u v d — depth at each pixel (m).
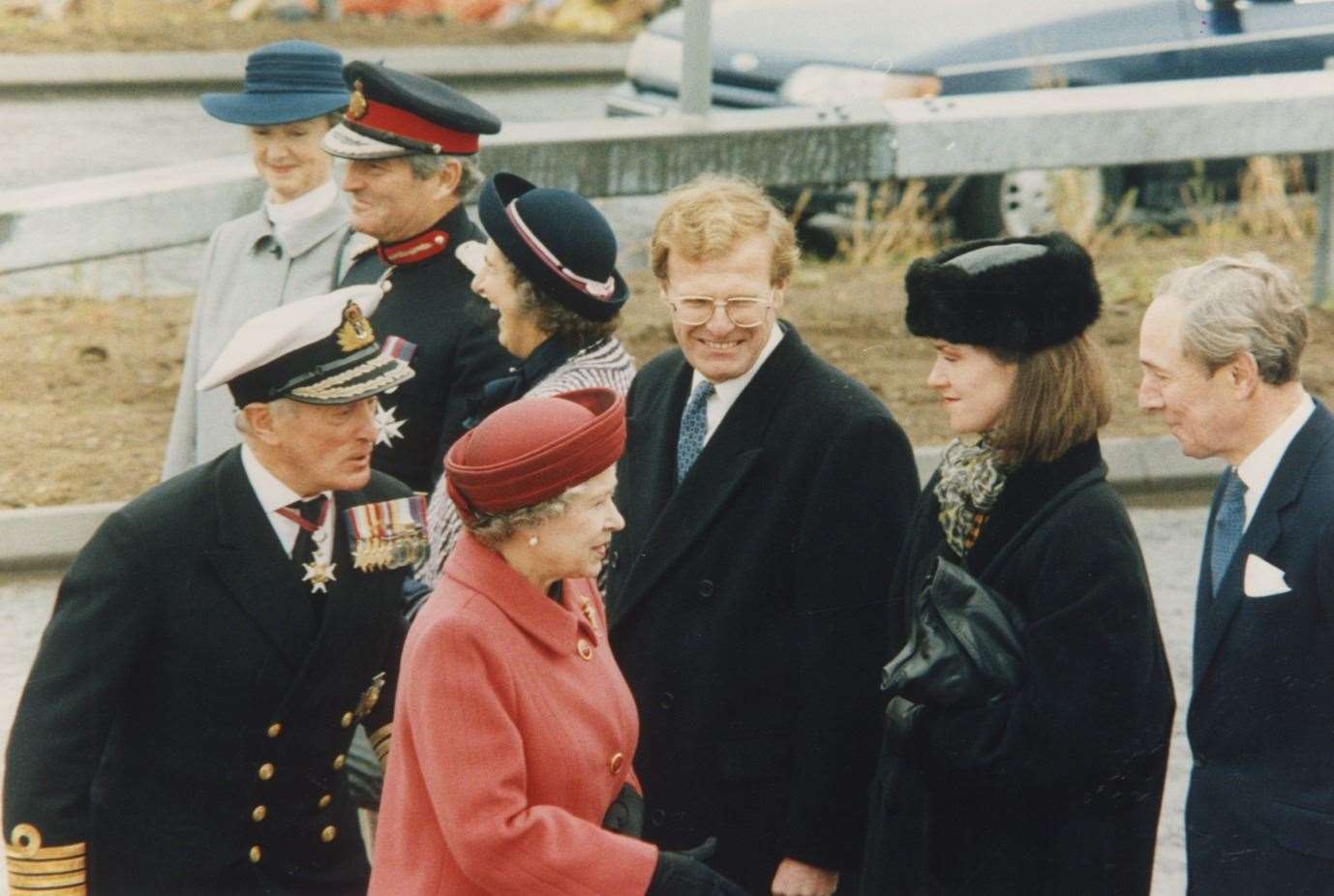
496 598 3.68
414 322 5.44
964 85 11.23
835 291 11.00
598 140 9.62
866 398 4.39
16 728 3.92
